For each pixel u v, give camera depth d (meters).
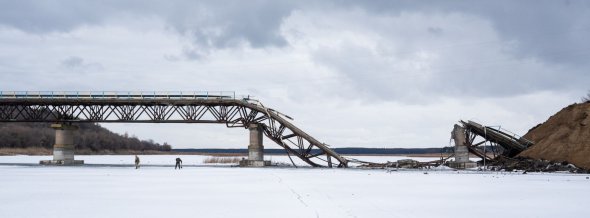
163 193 30.98
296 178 45.75
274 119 68.75
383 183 39.69
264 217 20.56
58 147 72.62
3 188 34.44
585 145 61.81
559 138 66.19
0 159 119.81
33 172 55.16
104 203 25.66
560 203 25.86
